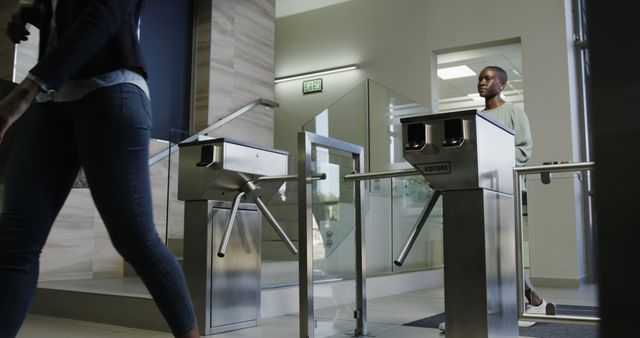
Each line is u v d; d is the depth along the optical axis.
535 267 2.10
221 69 5.23
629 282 0.34
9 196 1.11
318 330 2.43
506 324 1.77
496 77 2.93
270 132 5.68
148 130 1.19
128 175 1.13
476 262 1.65
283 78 6.94
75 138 1.17
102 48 1.13
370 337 2.33
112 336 2.24
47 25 1.21
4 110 0.95
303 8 6.79
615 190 0.34
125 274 3.97
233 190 2.35
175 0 5.09
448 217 1.71
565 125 5.03
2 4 3.65
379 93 4.30
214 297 2.30
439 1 5.94
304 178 2.08
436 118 1.72
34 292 1.10
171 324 1.22
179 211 3.06
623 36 0.34
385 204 3.96
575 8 5.44
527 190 2.13
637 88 0.34
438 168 1.72
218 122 4.90
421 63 5.98
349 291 2.45
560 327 2.53
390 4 6.28
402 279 4.09
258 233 2.57
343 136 4.19
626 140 0.34
